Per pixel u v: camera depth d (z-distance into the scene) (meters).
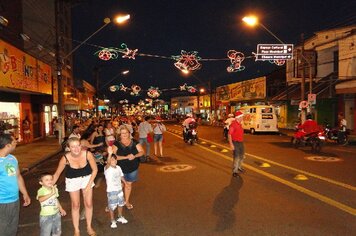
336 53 31.44
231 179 11.05
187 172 12.55
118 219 7.09
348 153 17.09
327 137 23.78
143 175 12.14
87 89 61.28
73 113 50.38
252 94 47.75
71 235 6.55
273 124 31.61
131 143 7.92
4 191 5.10
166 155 17.50
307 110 27.12
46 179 5.71
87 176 6.48
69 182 6.41
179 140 26.89
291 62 38.94
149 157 16.06
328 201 8.23
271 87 43.28
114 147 7.86
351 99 28.17
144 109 131.38
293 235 6.12
